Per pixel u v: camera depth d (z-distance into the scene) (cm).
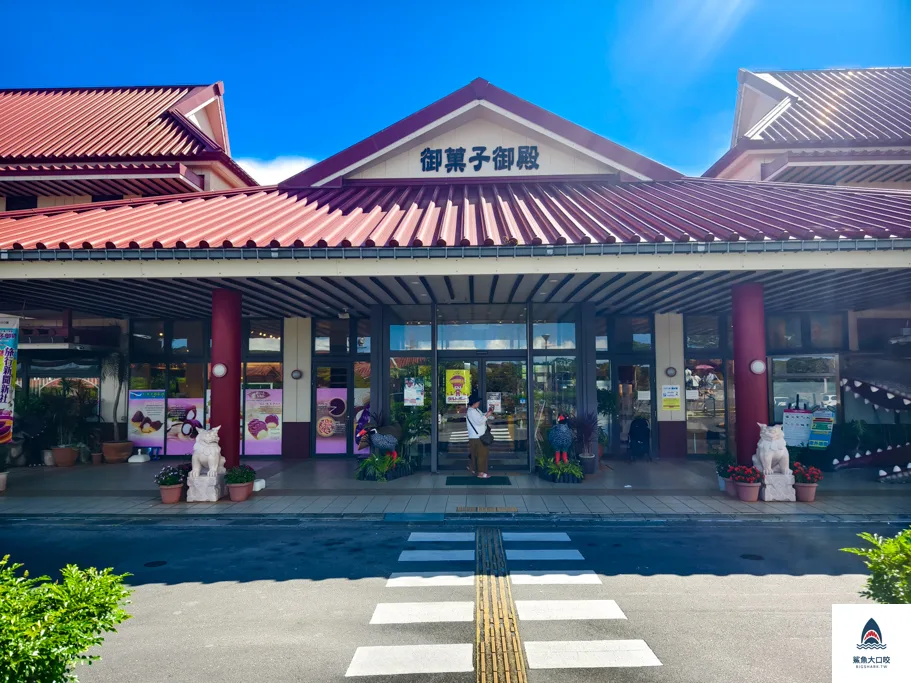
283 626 527
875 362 1311
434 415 1288
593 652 473
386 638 502
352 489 1119
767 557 723
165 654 473
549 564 701
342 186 1341
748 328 1059
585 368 1275
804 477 1000
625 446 1494
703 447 1488
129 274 884
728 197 1155
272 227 998
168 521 917
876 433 1277
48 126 1733
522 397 1291
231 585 634
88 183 1512
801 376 1363
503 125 1361
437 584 634
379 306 1297
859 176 1461
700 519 905
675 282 1062
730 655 465
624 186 1304
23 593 304
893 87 1767
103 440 1539
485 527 875
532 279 1027
